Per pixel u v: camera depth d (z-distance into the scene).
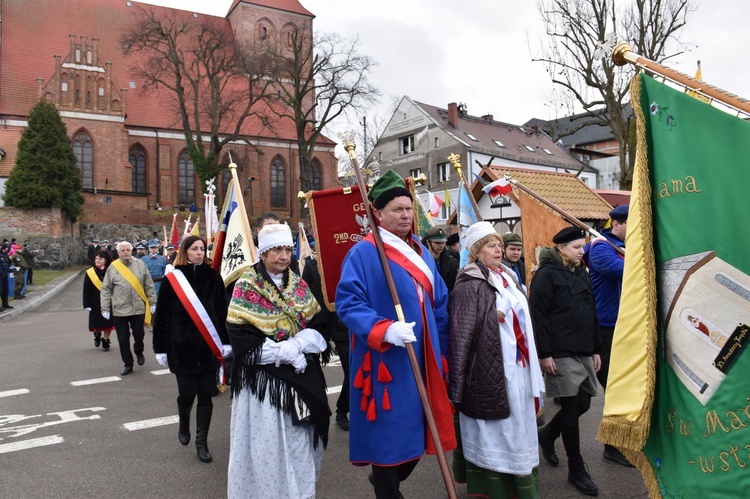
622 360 2.98
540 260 4.71
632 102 2.96
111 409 6.70
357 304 3.22
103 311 8.64
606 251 5.02
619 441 2.94
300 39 43.97
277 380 3.58
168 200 45.28
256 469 3.53
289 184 49.62
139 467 4.88
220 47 42.53
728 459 2.54
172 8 50.91
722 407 2.56
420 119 40.25
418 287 3.38
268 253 3.77
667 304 2.79
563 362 4.32
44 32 44.69
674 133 2.78
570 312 4.38
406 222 3.43
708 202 2.63
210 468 4.84
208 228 8.38
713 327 2.60
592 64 20.16
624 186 20.17
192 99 47.47
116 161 41.31
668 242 2.79
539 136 46.81
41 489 4.42
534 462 3.66
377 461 3.17
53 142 32.84
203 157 40.56
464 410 3.70
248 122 49.34
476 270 3.83
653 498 2.87
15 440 5.61
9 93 40.69
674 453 2.77
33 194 31.50
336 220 5.52
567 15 20.44
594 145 64.38
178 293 4.92
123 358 8.66
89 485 4.50
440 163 38.84
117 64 46.97
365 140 49.25
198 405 5.04
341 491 4.39
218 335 5.00
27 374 8.67
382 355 3.21
